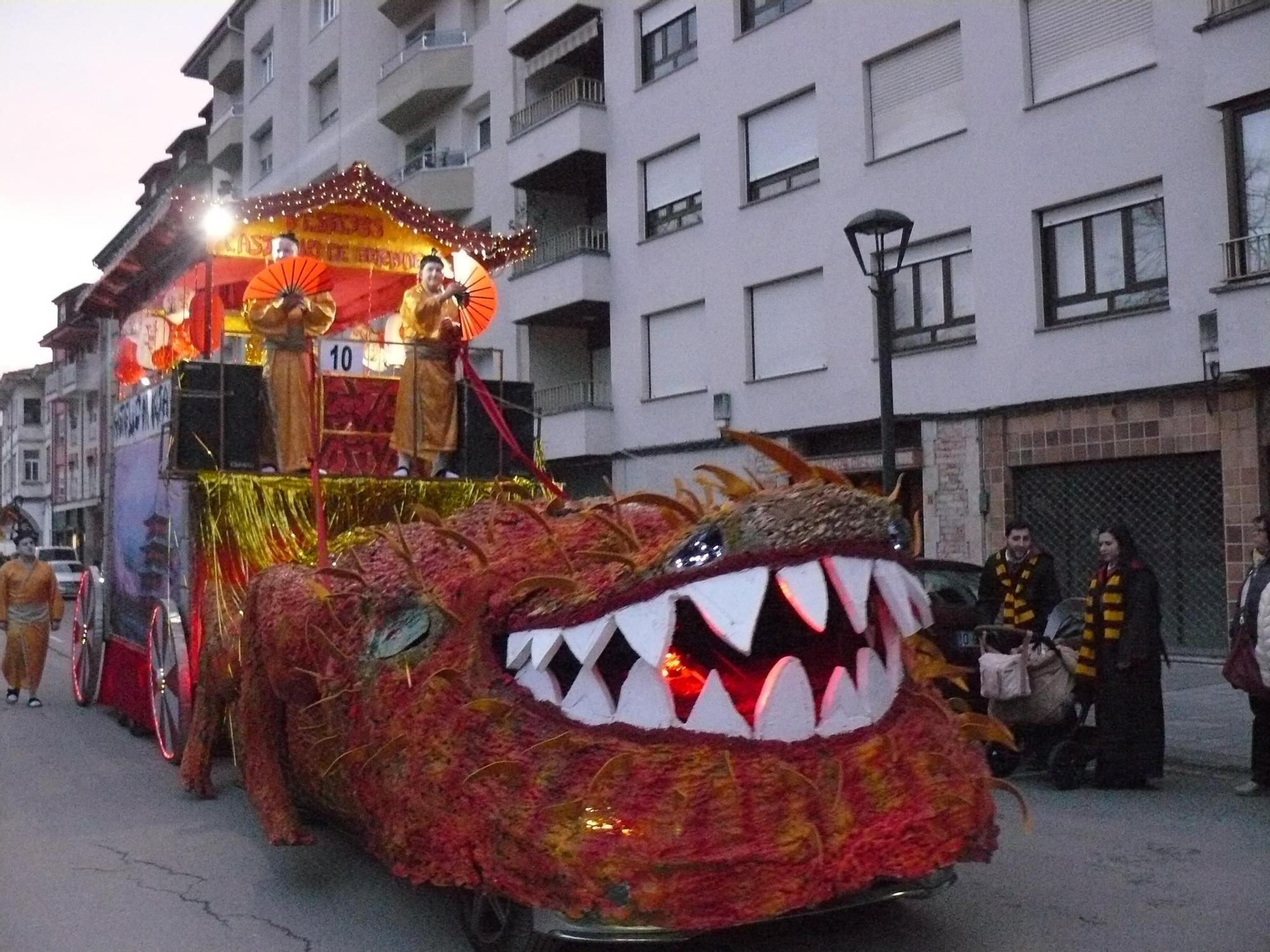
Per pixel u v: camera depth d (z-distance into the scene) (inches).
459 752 162.7
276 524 294.7
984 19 609.3
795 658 156.6
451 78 1034.7
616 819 144.9
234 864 232.2
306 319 314.8
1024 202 593.0
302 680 208.4
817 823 147.3
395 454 334.6
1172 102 536.1
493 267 380.2
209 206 320.8
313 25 1283.2
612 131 851.4
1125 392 551.8
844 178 681.6
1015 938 183.3
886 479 362.9
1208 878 216.1
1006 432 601.0
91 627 421.1
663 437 808.3
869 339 668.1
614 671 179.9
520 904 160.2
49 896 213.0
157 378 354.0
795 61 711.1
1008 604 343.9
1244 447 510.6
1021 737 318.0
